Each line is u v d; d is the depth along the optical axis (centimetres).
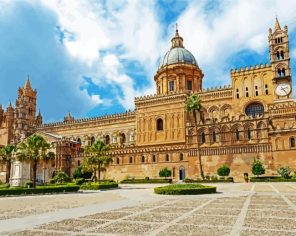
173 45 12162
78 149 11719
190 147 8712
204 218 1886
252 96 9069
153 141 10238
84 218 1977
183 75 11138
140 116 10681
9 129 13825
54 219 1958
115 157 9925
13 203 3250
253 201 2909
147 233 1441
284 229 1510
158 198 3462
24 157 5994
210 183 7075
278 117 8194
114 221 1816
